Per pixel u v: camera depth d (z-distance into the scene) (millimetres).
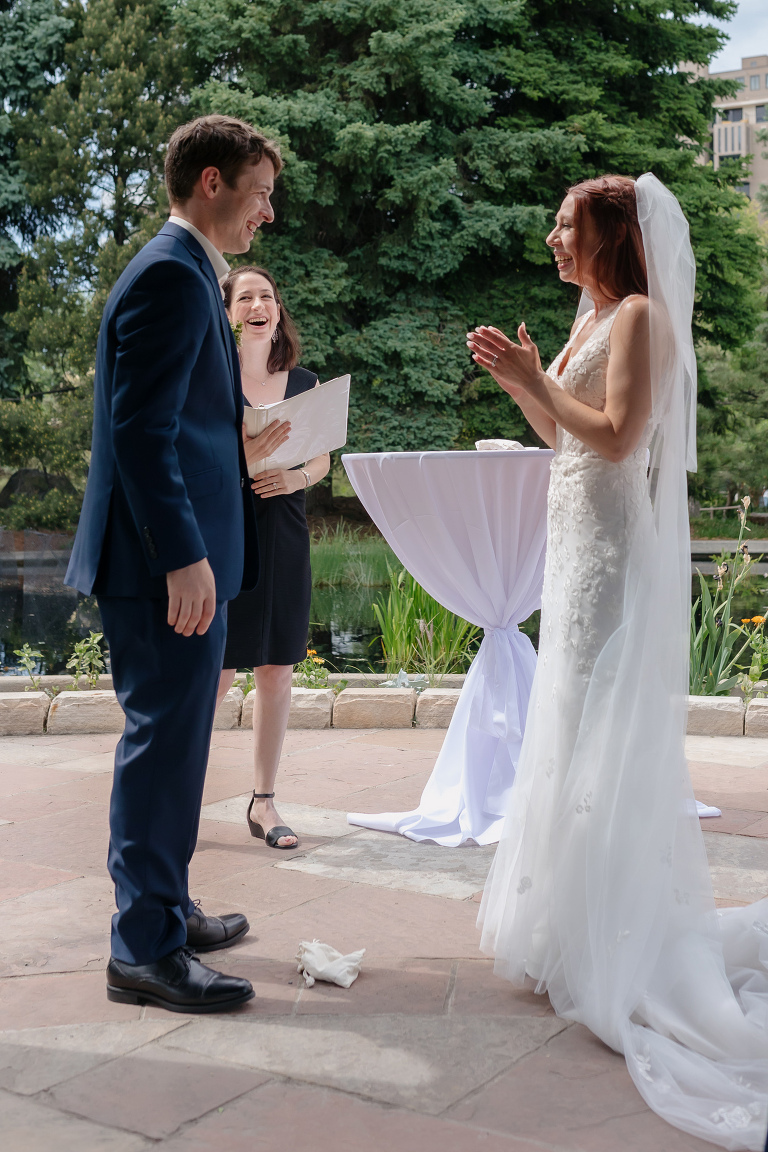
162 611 1979
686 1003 1920
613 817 2020
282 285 17266
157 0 18016
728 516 26516
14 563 15227
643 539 2143
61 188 17406
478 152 17844
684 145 20656
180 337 1858
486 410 18672
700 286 19375
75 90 18391
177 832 2027
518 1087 1719
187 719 2008
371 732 4645
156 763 1998
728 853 2934
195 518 2004
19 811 3396
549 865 2098
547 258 18000
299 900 2594
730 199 18906
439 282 18953
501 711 3146
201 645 2010
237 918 2367
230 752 4238
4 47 17875
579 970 1963
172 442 1886
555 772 2141
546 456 2910
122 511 1979
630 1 19219
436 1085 1720
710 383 25297
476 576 3100
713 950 2049
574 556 2195
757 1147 1536
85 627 9406
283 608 3016
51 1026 1926
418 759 4113
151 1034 1894
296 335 3260
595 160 18906
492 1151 1525
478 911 2531
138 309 1854
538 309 18719
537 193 18594
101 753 4266
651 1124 1610
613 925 1944
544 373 2188
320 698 4734
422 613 6223
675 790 2062
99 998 2049
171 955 2035
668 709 2086
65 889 2670
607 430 2102
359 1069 1771
